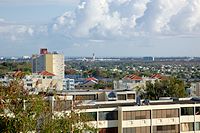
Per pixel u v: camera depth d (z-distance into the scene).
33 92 44.38
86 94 119.06
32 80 163.88
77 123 46.41
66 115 44.91
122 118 84.00
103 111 83.19
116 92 127.06
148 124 86.81
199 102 97.94
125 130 84.44
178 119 90.38
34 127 40.53
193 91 177.12
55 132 42.50
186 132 92.62
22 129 39.69
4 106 39.62
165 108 88.81
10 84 40.84
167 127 89.19
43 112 42.09
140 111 86.06
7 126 39.53
